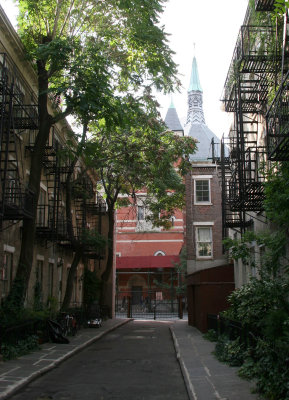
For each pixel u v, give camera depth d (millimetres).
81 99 13938
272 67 13445
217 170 30375
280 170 10852
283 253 11336
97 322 24203
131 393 8266
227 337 12516
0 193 13875
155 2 16156
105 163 25359
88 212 30516
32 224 15375
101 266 35406
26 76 17984
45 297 20641
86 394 8164
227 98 18531
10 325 12836
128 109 16266
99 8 17062
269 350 7660
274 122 10016
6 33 15617
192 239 30859
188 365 10750
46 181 21156
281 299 10312
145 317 39562
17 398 7824
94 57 14695
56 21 16438
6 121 14711
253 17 14727
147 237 52094
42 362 11375
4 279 15961
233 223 18656
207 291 20391
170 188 30484
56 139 22391
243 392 7555
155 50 17328
